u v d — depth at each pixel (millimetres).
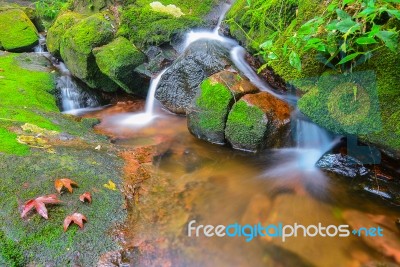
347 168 3531
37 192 2926
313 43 2791
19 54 7578
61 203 2867
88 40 5875
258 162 3912
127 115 5637
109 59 5555
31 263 2414
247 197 3330
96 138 4445
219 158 4039
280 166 3822
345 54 2855
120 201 3047
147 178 3549
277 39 3812
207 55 4691
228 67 4492
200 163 3938
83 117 5668
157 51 5652
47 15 9938
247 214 3105
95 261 2480
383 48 2693
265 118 3803
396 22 2531
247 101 3934
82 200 2914
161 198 3248
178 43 5633
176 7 6059
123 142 4516
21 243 2492
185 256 2629
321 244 2756
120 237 2701
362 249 2697
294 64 2834
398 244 2719
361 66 2855
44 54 7914
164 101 5238
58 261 2439
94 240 2617
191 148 4289
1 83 5664
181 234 2822
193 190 3408
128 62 5539
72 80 6582
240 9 4930
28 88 5727
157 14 5863
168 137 4637
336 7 2746
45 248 2498
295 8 3795
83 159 3584
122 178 3408
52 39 7195
